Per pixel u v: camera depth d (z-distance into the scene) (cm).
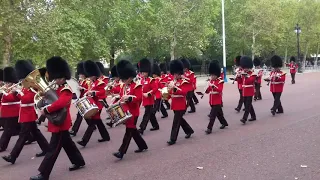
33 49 2095
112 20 2872
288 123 1029
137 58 3659
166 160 727
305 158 689
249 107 1077
